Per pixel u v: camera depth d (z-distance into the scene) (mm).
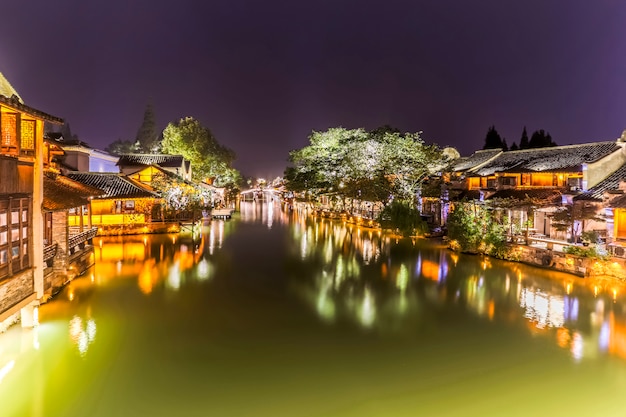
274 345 14766
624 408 11055
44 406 10852
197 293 20859
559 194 31656
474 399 11453
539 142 61344
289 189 89062
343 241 38500
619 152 31094
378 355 14070
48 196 19016
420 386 12102
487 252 30609
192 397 11352
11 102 12234
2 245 12727
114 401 11102
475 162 46594
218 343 14867
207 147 81875
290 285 22578
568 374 12883
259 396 11453
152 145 89625
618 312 18484
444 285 22797
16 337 15078
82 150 48406
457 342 15203
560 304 19594
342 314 18031
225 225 51844
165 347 14438
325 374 12719
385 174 46219
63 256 21391
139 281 22969
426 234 40594
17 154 13195
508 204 31000
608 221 25562
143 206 42375
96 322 16672
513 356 14102
